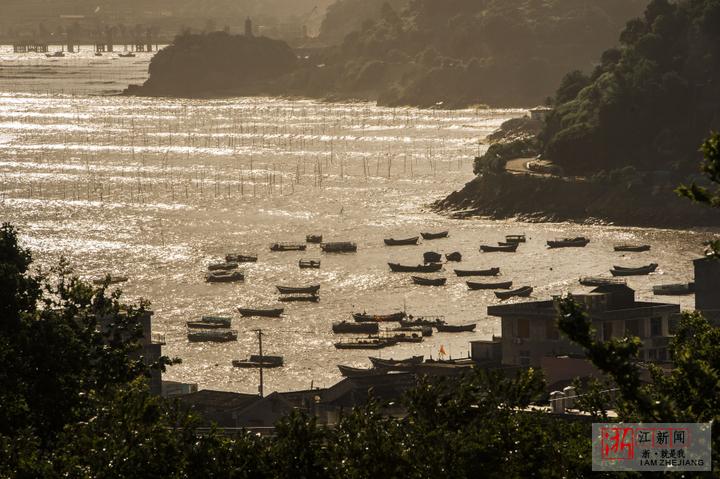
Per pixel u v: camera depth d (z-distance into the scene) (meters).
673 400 182.00
